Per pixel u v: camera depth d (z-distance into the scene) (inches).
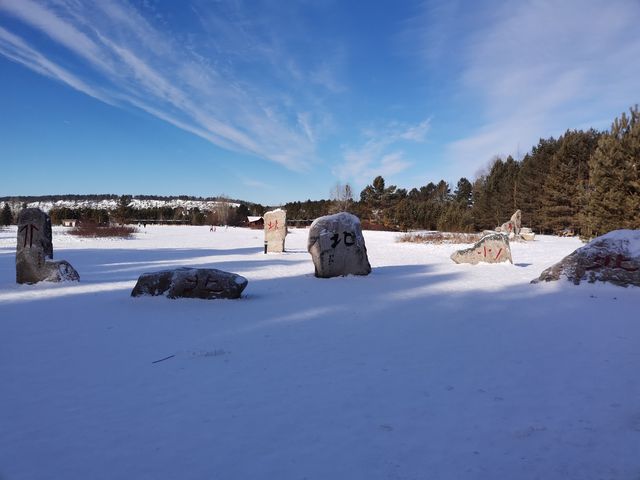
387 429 144.1
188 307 342.3
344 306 346.3
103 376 193.3
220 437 139.0
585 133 1713.8
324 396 170.6
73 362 212.4
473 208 2454.5
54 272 470.3
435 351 228.5
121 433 141.8
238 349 232.1
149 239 1456.7
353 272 518.6
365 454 129.3
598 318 302.0
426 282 471.5
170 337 256.4
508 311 326.3
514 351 228.5
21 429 145.2
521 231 1357.0
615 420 150.2
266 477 117.6
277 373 195.8
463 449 132.3
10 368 204.2
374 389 177.5
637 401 165.8
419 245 1147.3
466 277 505.4
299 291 420.8
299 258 800.9
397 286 446.9
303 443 135.5
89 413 156.6
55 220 2618.1
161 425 147.1
